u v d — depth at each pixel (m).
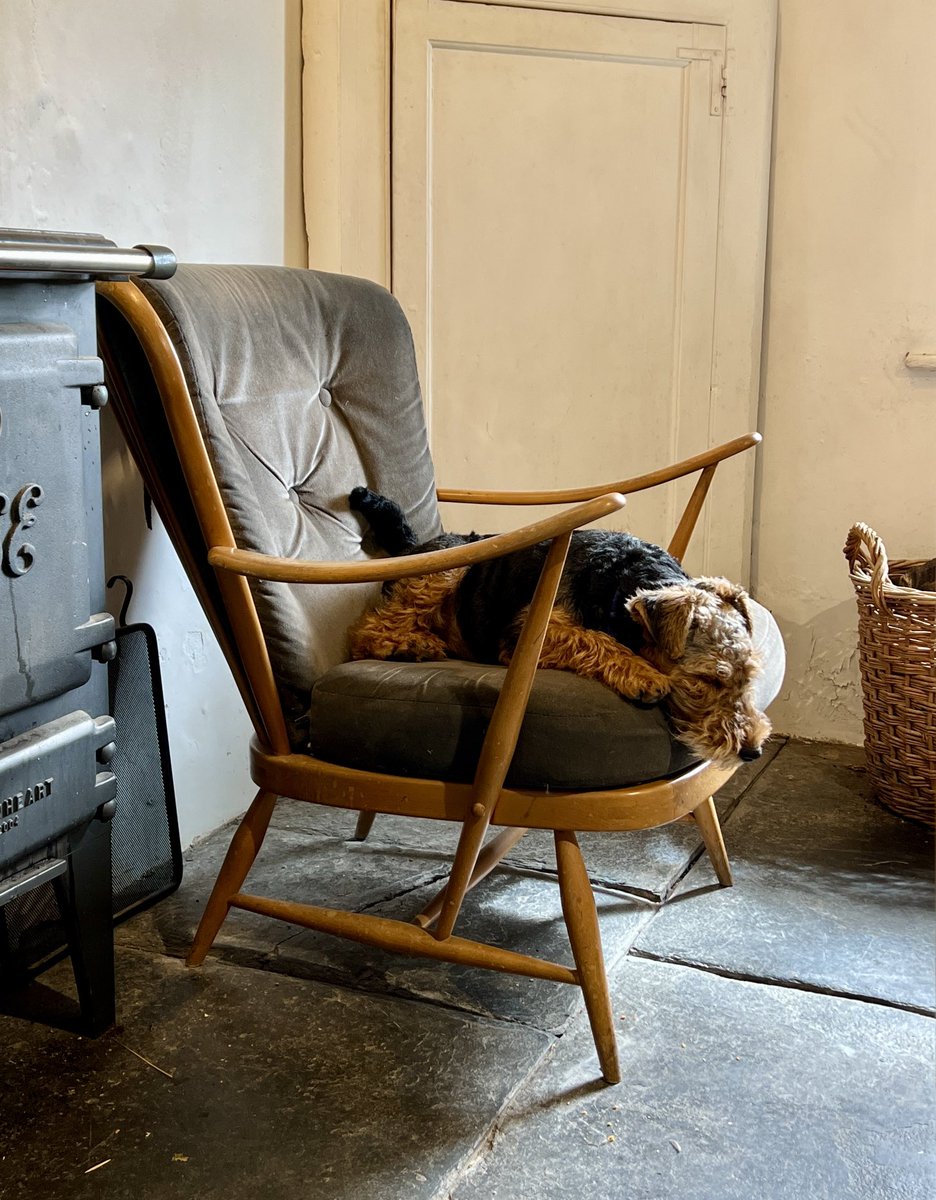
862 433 2.79
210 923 1.75
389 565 1.44
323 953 1.83
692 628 1.53
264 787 1.68
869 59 2.64
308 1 2.45
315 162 2.54
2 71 1.70
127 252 1.41
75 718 1.41
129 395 1.60
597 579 1.66
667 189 2.68
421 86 2.55
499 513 2.78
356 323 2.03
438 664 1.73
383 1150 1.38
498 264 2.67
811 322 2.79
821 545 2.87
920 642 2.24
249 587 1.63
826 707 2.92
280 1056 1.56
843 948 1.86
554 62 2.59
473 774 1.53
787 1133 1.42
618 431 2.78
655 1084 1.51
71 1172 1.33
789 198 2.76
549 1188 1.33
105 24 1.89
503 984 1.75
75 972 1.56
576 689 1.51
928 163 2.63
